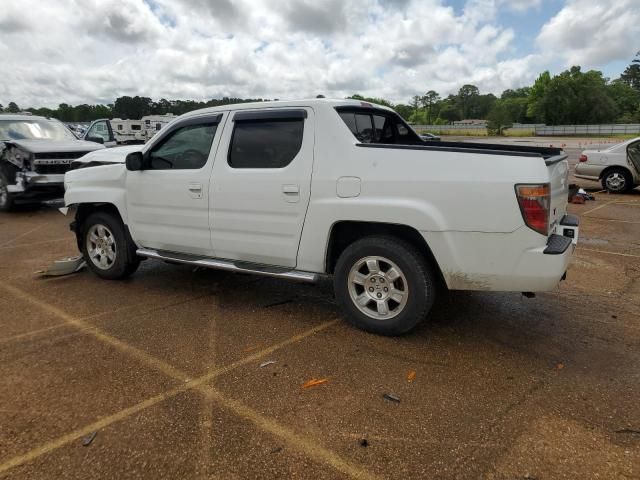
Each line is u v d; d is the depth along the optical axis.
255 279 5.49
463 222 3.42
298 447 2.58
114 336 3.95
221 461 2.47
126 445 2.60
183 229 4.72
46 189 9.96
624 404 2.97
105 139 13.75
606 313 4.42
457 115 137.38
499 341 3.85
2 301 4.78
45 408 2.93
